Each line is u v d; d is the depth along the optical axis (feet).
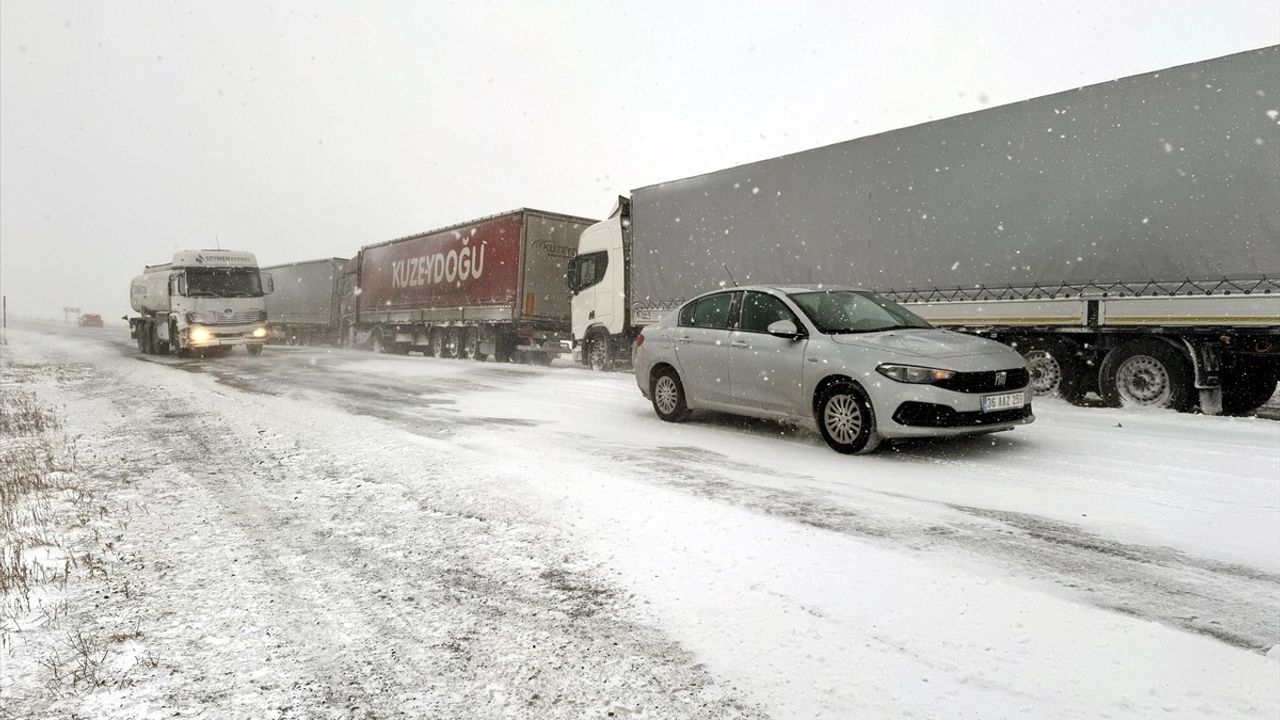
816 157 39.65
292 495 17.38
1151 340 29.55
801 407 22.97
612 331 57.06
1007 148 31.91
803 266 40.45
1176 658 8.88
